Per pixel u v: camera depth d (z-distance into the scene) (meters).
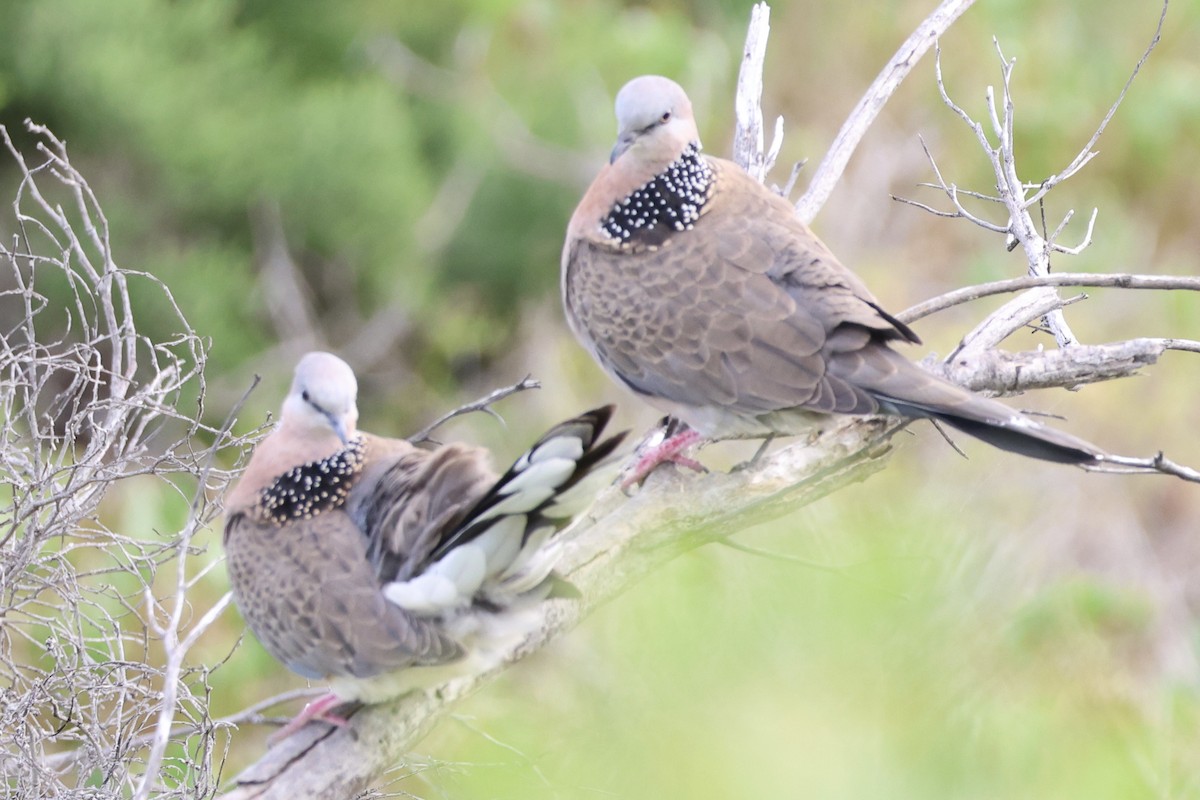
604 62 22.17
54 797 8.02
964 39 21.66
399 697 7.90
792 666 5.92
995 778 6.18
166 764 8.75
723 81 22.53
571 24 22.36
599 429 6.65
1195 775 11.13
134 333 8.62
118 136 19.62
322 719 7.86
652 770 6.16
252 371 19.83
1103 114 20.59
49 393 17.22
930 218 19.91
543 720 9.45
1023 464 14.44
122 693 8.07
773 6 22.78
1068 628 12.99
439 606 7.27
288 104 20.73
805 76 22.11
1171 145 20.19
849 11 22.34
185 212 20.53
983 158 20.48
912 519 7.02
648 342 9.69
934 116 21.14
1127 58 21.17
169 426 18.16
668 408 9.88
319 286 21.84
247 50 20.48
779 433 9.66
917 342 9.05
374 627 7.33
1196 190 20.20
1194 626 14.57
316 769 7.64
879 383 8.90
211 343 8.96
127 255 19.58
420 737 7.92
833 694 5.85
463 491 7.41
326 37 21.94
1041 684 12.12
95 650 8.73
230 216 20.86
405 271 21.47
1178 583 15.43
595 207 10.11
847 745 5.77
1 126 8.70
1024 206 9.89
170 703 6.76
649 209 9.90
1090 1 21.45
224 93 20.28
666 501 8.80
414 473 7.66
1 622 8.35
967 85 21.22
